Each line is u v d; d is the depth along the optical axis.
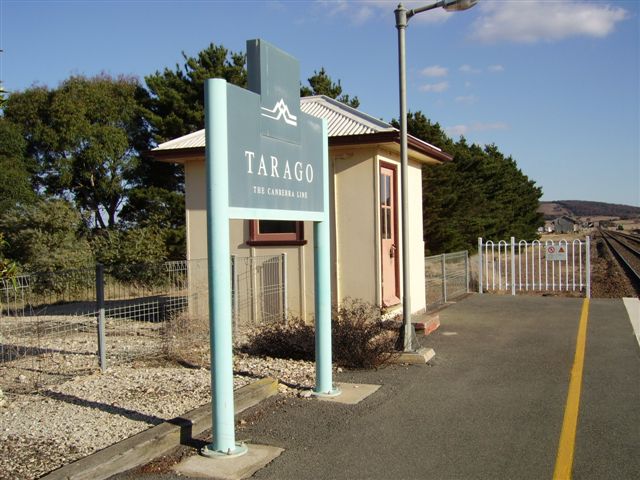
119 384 6.86
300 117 6.13
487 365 8.05
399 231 11.82
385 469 4.64
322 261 6.59
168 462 4.80
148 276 9.12
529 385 7.03
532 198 52.19
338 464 4.74
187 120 27.78
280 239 11.06
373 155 10.62
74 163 29.48
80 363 7.85
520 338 9.95
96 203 30.58
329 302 6.64
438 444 5.15
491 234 36.38
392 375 7.54
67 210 24.14
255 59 5.47
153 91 29.28
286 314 10.69
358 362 7.85
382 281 10.94
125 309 9.13
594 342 9.55
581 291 18.00
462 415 5.92
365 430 5.50
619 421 5.69
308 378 7.25
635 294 17.03
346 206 10.78
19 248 22.88
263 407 6.18
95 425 5.42
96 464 4.43
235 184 5.04
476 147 39.91
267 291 11.05
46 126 29.00
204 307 9.66
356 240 10.73
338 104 11.73
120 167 30.12
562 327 10.95
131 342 8.97
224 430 4.91
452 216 30.64
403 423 5.69
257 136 5.37
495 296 15.84
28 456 4.70
